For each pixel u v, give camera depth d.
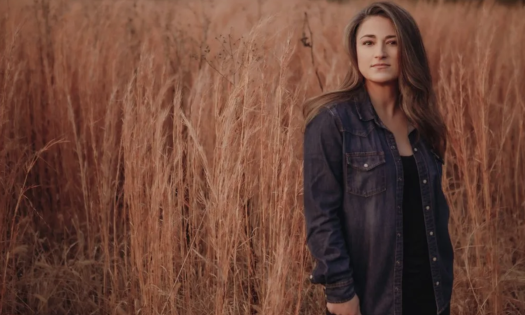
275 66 2.62
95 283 2.79
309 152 1.53
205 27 4.12
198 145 2.07
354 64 1.59
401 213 1.50
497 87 3.89
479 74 2.90
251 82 2.15
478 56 3.09
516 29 4.50
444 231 1.63
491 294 2.67
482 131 2.81
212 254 2.45
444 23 5.04
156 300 2.26
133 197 2.38
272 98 2.24
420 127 1.57
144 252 2.43
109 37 4.24
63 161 3.35
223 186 2.03
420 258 1.53
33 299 2.73
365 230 1.50
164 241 2.29
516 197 3.44
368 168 1.49
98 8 4.65
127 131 2.47
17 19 3.94
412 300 1.54
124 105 2.65
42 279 2.79
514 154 3.65
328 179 1.50
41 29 3.96
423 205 1.54
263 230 2.13
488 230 2.78
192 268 2.35
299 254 2.15
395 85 1.60
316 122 1.53
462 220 3.34
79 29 4.36
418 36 1.55
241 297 2.26
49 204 3.40
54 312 2.73
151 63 3.00
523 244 3.24
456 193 3.29
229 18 4.43
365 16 1.56
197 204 2.48
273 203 2.13
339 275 1.45
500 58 4.07
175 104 2.38
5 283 2.49
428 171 1.56
